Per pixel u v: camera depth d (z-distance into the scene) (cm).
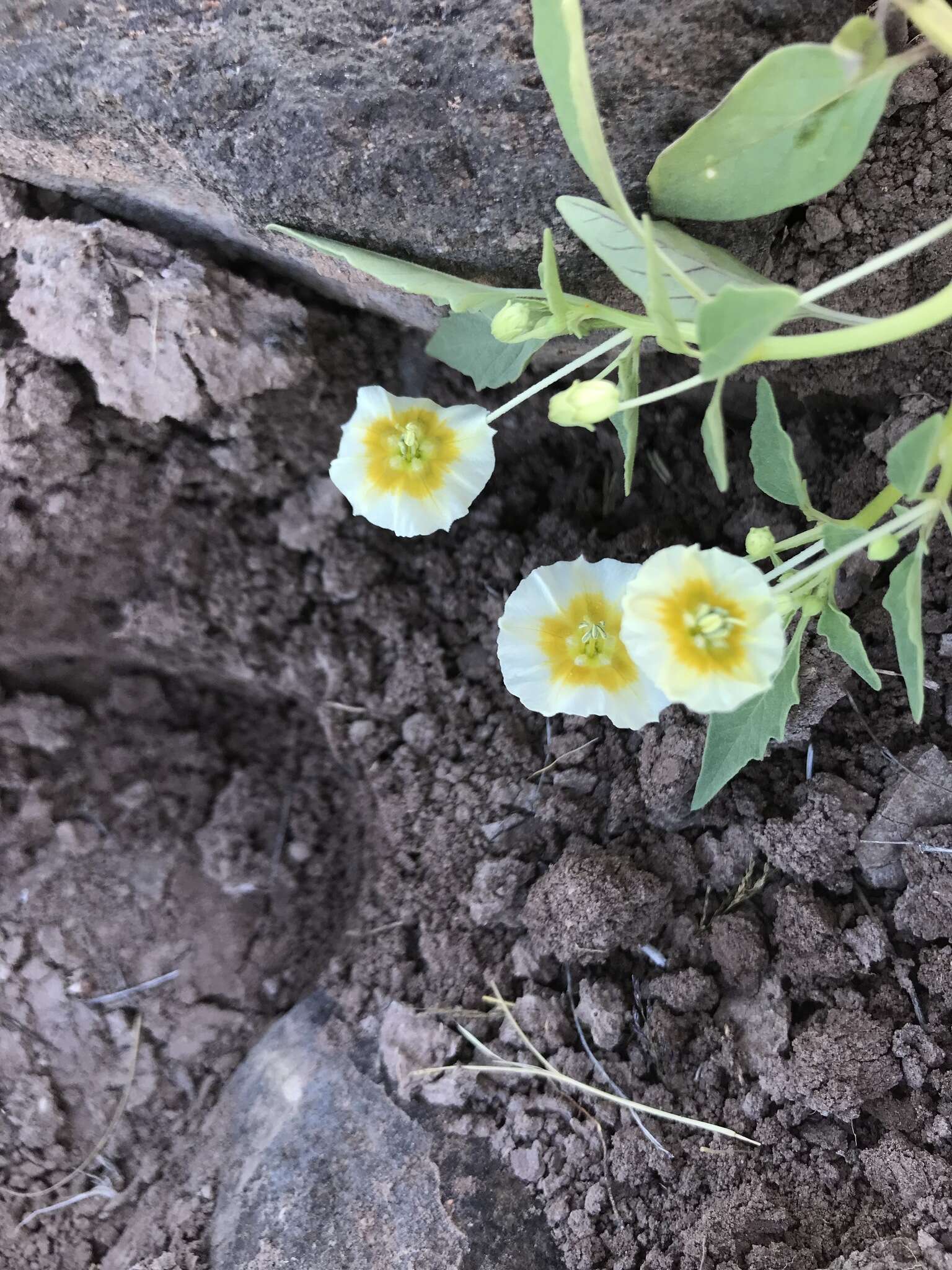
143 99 13
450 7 12
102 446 18
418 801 19
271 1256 16
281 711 22
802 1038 15
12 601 20
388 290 16
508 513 20
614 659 14
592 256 14
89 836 22
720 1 12
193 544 20
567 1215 15
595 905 17
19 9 13
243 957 21
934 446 10
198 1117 20
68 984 21
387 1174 16
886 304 15
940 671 16
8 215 16
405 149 13
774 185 12
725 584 10
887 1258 13
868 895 16
